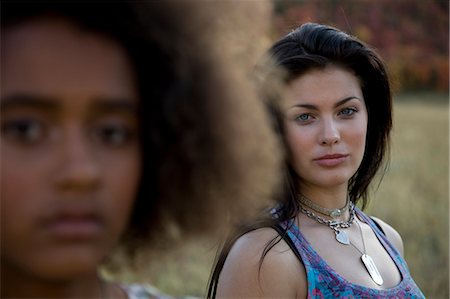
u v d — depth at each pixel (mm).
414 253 4980
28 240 704
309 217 1896
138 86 782
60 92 713
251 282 1751
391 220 5797
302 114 1801
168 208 860
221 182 857
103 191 725
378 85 1978
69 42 734
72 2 740
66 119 714
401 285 1903
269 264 1741
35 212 696
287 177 1823
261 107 912
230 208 879
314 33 1842
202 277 3664
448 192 6895
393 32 14836
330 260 1819
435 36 15555
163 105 800
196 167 834
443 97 16594
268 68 982
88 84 728
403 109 15219
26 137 705
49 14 736
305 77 1795
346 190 1979
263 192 893
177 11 827
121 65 759
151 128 801
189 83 817
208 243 943
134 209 873
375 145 2111
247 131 874
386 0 14750
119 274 954
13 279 780
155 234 895
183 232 888
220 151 848
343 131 1811
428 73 15969
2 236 712
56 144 707
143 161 822
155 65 804
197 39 835
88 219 711
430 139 10852
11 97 704
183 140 812
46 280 744
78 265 708
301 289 1775
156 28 796
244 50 931
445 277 4598
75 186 696
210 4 861
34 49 721
